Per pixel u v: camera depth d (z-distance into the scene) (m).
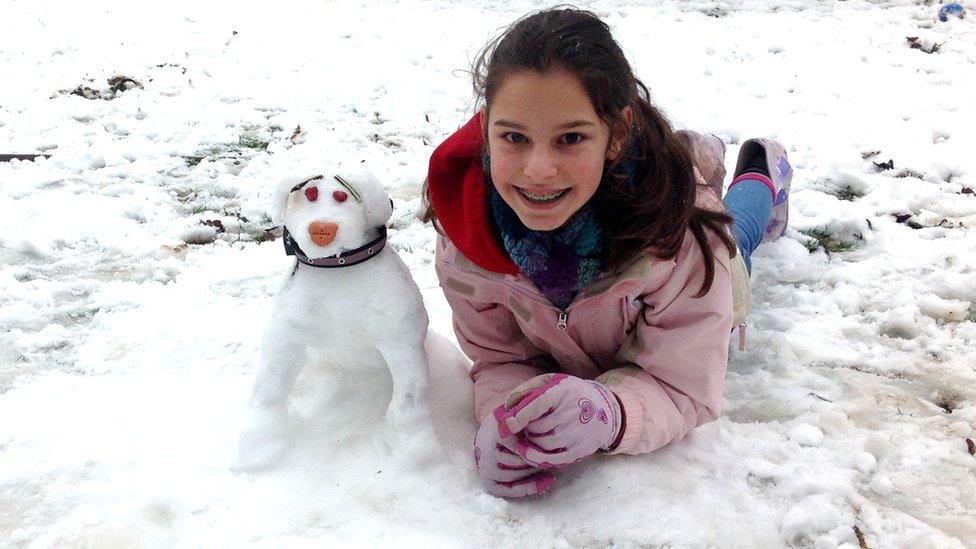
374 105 4.12
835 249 2.76
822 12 5.61
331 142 3.67
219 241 2.85
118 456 1.78
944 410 1.96
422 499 1.64
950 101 3.96
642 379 1.75
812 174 3.28
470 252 1.65
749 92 4.17
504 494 1.65
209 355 2.17
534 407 1.53
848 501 1.66
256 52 4.88
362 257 1.64
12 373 2.11
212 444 1.79
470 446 1.80
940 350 2.17
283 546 1.54
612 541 1.56
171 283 2.56
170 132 3.79
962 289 2.44
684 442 1.82
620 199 1.54
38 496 1.68
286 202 1.63
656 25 5.33
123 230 2.89
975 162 3.29
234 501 1.63
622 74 1.46
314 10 5.77
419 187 3.24
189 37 5.15
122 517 1.62
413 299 1.70
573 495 1.67
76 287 2.53
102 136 3.72
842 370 2.12
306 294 1.66
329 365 1.92
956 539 1.57
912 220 2.86
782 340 2.22
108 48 4.93
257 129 3.85
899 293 2.43
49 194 3.14
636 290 1.63
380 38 5.16
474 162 1.62
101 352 2.19
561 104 1.38
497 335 1.88
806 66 4.50
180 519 1.61
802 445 1.83
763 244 2.74
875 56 4.63
